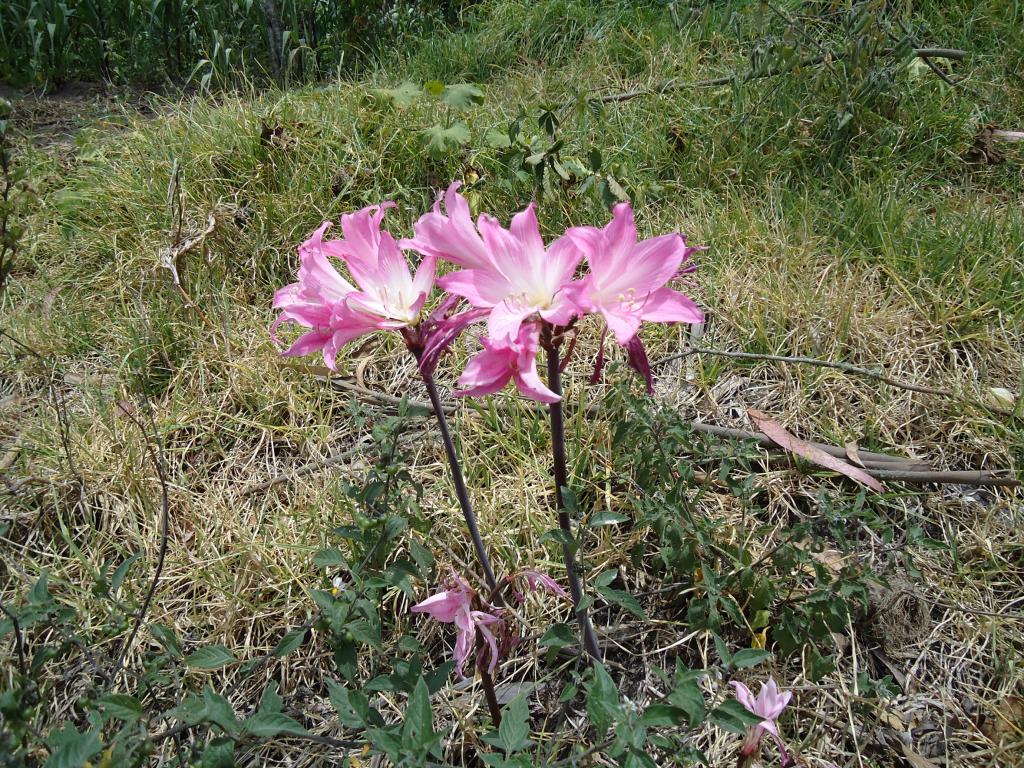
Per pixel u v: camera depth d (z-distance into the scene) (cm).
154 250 120
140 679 60
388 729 54
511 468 89
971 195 125
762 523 83
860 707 69
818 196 125
